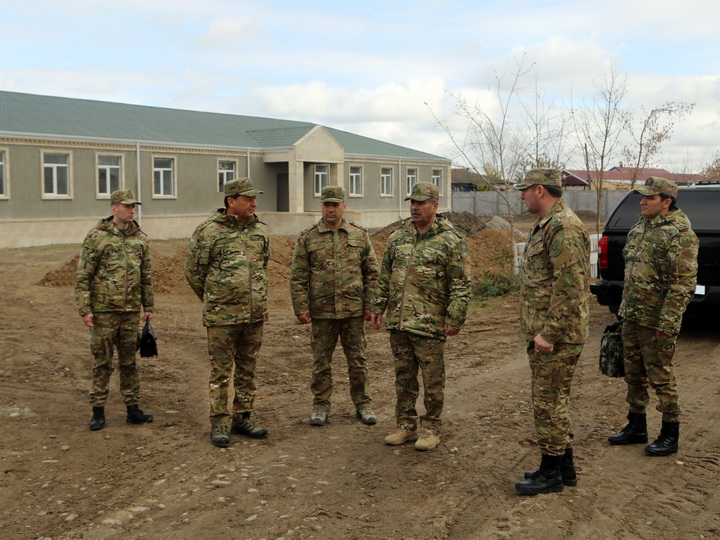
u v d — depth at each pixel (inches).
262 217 1316.4
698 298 331.6
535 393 173.3
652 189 200.7
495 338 371.6
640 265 201.6
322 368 235.9
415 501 168.7
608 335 210.5
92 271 225.0
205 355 344.8
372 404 256.5
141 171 1141.7
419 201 202.5
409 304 204.4
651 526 154.7
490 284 528.1
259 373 306.5
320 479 183.3
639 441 208.8
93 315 225.9
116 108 1353.3
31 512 165.2
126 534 152.9
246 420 221.9
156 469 192.1
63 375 304.2
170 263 589.0
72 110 1224.8
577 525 155.3
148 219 1153.4
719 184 360.5
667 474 184.7
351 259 232.8
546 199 171.3
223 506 166.7
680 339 361.1
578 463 193.3
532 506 164.9
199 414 248.8
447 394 266.1
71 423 235.3
